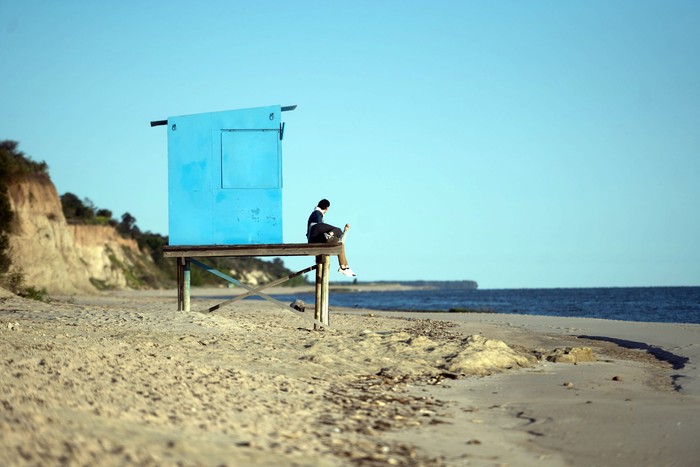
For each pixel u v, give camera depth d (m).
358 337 33.72
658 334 40.75
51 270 114.62
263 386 20.14
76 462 10.11
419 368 25.86
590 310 121.81
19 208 114.94
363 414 17.56
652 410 18.34
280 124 40.31
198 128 40.06
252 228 40.09
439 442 15.11
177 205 39.97
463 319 61.12
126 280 193.50
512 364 27.17
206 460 11.23
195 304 76.31
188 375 20.14
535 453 14.36
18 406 13.77
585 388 22.20
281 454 12.58
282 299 159.62
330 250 40.19
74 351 21.95
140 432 12.91
